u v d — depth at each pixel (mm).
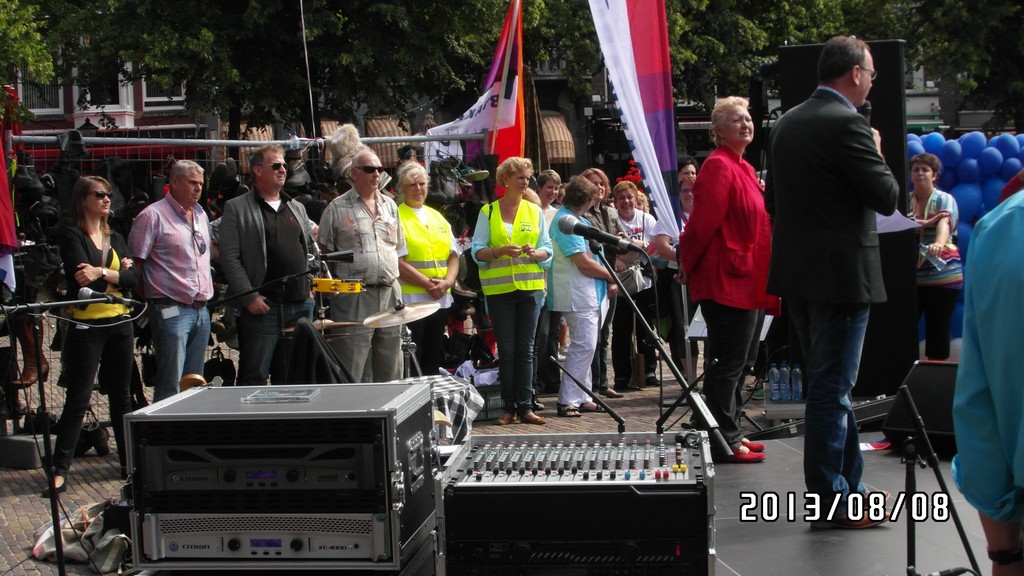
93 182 6305
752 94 7566
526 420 7855
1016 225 2365
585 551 3072
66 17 18266
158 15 18062
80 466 6809
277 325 6523
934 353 7703
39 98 25047
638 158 6891
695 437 3580
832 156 4023
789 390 7320
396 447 3131
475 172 9320
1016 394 2367
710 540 3037
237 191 8547
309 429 3105
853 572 3820
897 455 5559
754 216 5371
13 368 7098
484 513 3098
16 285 8141
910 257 6688
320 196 8789
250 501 3146
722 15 23594
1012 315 2342
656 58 6941
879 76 6617
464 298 8742
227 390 3613
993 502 2490
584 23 21984
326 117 20000
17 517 5578
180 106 24625
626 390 9367
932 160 7711
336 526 3117
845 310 4148
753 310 5461
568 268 8055
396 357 6801
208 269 6543
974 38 22969
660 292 9047
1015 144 8406
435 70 20281
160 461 3162
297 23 18625
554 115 26781
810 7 24641
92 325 6012
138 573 3291
